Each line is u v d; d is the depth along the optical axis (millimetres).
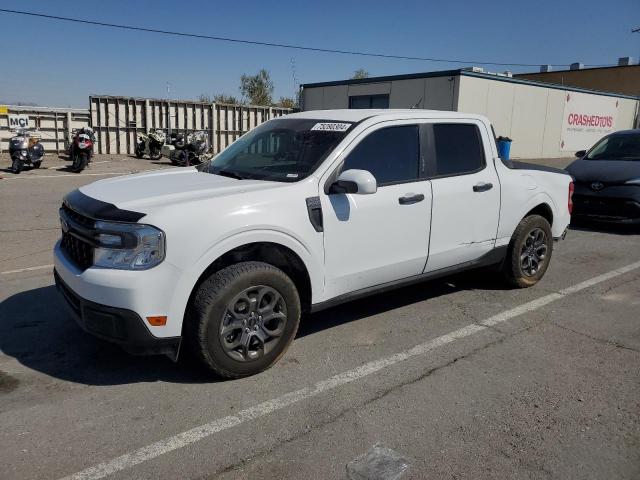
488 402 3564
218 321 3594
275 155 4555
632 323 4988
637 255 7598
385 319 5027
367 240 4328
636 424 3312
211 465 2895
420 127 4793
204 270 3537
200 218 3510
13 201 11492
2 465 2859
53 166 18047
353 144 4320
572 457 2988
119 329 3408
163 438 3127
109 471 2832
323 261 4098
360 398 3602
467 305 5430
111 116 21828
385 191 4430
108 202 3664
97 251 3469
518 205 5559
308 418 3355
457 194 4926
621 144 10078
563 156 28109
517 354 4305
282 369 4004
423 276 4910
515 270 5730
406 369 4023
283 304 3891
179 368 3986
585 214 9164
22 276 6207
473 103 22062
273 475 2820
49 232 8703
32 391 3633
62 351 4238
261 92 43938
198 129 23438
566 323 4973
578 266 6977
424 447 3066
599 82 38656
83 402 3502
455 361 4168
